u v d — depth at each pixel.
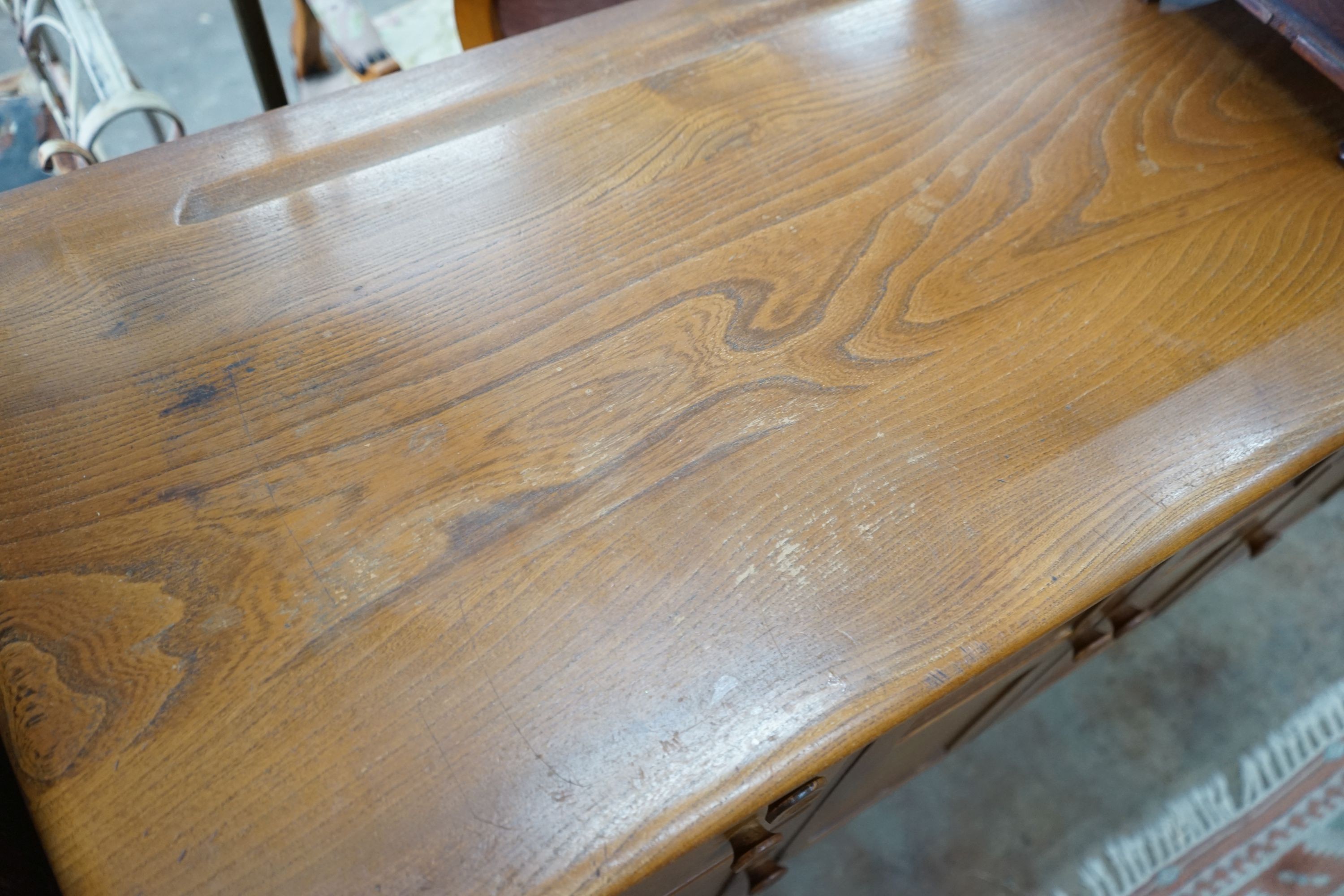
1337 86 0.66
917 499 0.48
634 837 0.38
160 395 0.50
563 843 0.38
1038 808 1.17
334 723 0.40
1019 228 0.60
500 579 0.44
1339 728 1.23
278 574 0.44
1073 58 0.70
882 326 0.55
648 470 0.48
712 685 0.42
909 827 1.15
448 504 0.47
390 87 0.65
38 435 0.48
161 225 0.57
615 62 0.68
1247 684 1.26
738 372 0.53
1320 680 1.27
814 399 0.52
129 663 0.41
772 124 0.65
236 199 0.59
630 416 0.50
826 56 0.70
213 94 2.00
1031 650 0.70
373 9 2.01
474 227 0.58
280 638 0.42
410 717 0.40
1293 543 1.38
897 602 0.44
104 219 0.57
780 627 0.43
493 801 0.39
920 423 0.51
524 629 0.43
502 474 0.48
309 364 0.52
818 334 0.54
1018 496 0.48
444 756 0.39
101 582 0.43
